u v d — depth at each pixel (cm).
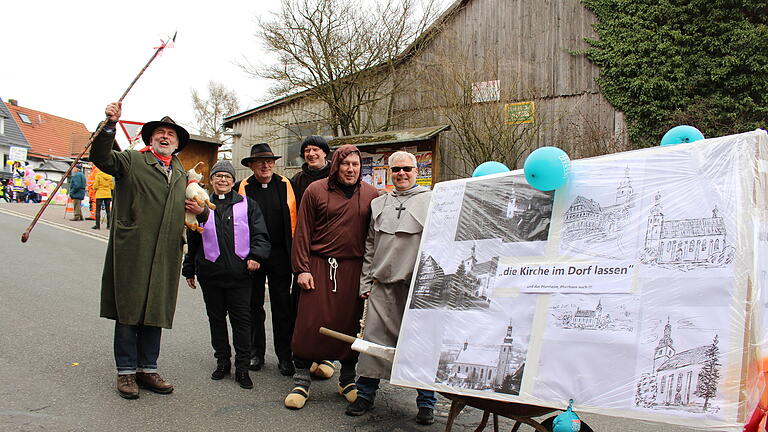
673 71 1191
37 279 775
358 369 390
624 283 248
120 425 349
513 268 292
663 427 402
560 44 1323
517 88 1350
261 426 367
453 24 1456
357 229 418
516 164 1337
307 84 1541
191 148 1404
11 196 3091
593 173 280
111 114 381
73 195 1658
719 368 212
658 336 231
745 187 230
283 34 1487
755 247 220
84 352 484
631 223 257
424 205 394
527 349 268
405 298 388
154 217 405
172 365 481
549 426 278
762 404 213
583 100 1295
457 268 318
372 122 1584
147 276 400
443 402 448
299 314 417
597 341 246
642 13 1222
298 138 1698
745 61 1126
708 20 1159
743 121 1118
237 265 442
